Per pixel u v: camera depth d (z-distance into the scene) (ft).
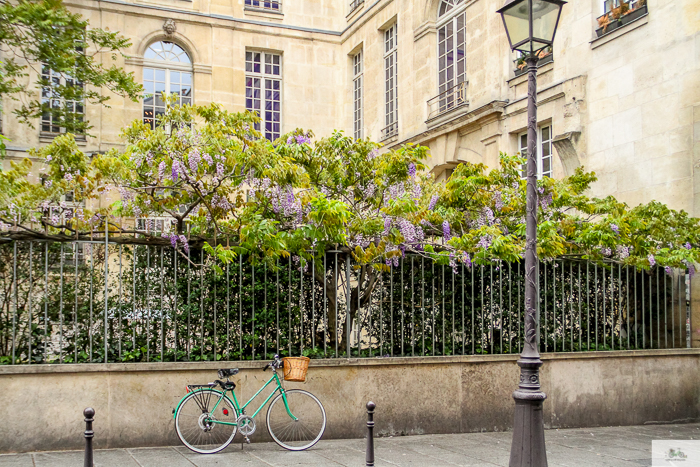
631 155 43.04
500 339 33.63
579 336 35.53
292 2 79.30
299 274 30.35
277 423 27.22
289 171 27.35
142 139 29.27
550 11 23.77
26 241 26.94
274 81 79.00
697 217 38.45
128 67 71.67
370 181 32.35
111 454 25.36
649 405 36.04
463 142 60.29
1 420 25.27
